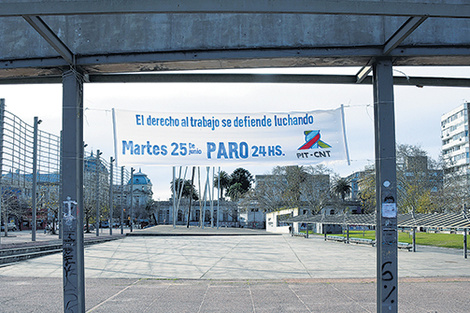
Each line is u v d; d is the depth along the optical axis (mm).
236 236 38031
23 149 24875
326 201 71625
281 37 5562
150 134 6355
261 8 4312
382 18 5582
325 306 7859
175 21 5629
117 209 85250
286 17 5582
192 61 5672
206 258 16594
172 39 5617
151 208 119062
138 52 5629
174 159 6371
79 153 5738
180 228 57531
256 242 27766
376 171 5730
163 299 8508
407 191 52281
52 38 4941
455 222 17078
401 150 54031
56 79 6539
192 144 6406
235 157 6441
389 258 5453
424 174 53688
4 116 22359
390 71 5676
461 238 27922
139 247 22656
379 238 5559
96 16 5707
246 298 8609
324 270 12930
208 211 116062
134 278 11297
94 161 37656
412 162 53125
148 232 42594
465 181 53500
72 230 5508
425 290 9492
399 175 53500
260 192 75688
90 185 39312
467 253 18016
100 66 5816
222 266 13938
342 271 12703
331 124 6449
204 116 6449
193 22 5613
